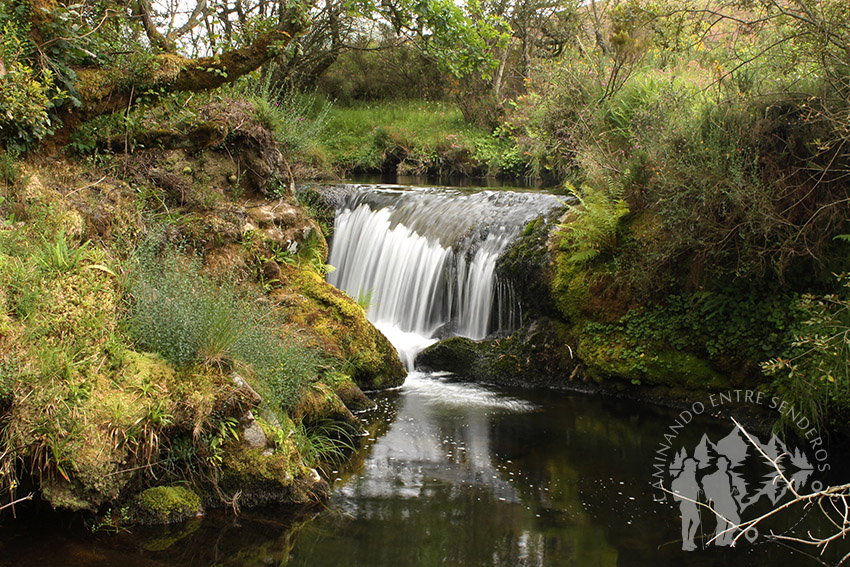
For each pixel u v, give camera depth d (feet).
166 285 17.70
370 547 13.76
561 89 38.78
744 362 21.40
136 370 15.35
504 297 26.71
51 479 13.33
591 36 52.60
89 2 23.81
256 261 23.72
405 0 36.04
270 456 15.67
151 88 22.26
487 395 23.76
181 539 13.70
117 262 18.07
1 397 13.35
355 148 58.65
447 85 69.21
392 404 22.49
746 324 21.34
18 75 18.43
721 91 24.64
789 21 21.50
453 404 22.72
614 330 23.98
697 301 22.15
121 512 14.03
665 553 13.80
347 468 17.65
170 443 14.82
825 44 19.57
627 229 24.66
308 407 19.03
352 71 74.64
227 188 25.34
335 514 15.19
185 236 21.97
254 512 15.05
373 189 34.06
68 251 16.88
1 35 18.84
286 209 26.53
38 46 19.98
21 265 15.64
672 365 22.65
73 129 21.54
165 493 14.47
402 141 57.77
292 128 34.53
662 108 28.81
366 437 19.70
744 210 20.17
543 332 25.49
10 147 19.17
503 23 39.42
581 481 17.13
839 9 19.76
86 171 21.34
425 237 29.63
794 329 19.99
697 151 21.35
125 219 20.35
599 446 19.39
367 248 31.65
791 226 19.84
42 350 14.12
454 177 53.72
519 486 16.84
